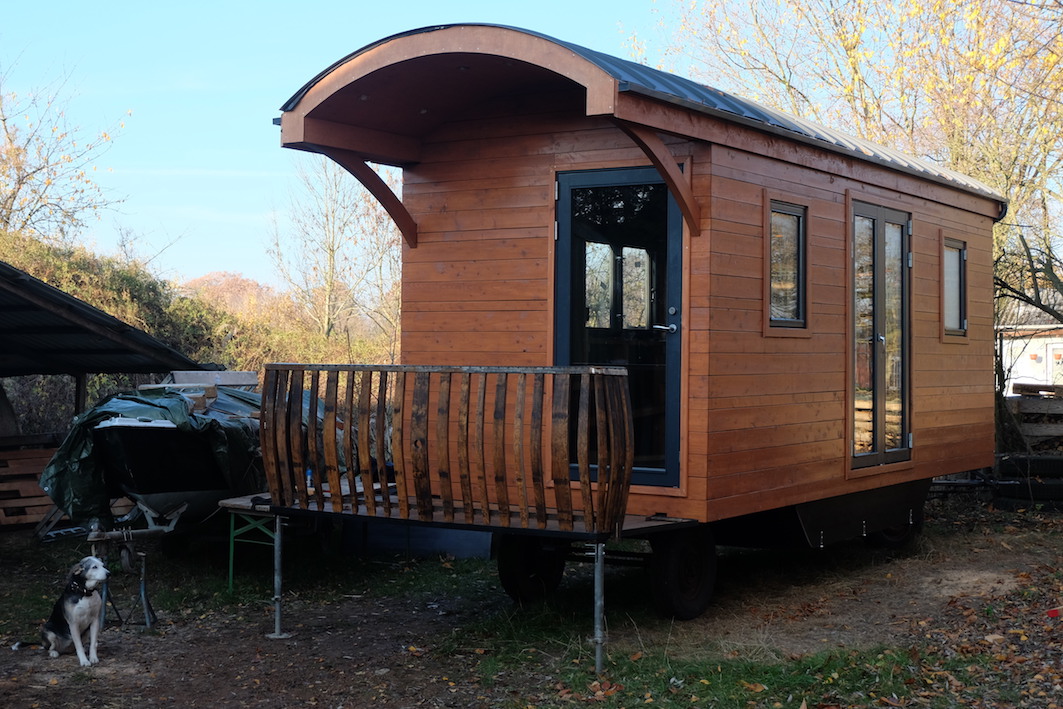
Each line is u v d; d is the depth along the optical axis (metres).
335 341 22.12
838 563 9.36
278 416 7.15
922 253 9.82
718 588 8.32
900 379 9.49
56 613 6.53
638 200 7.25
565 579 8.70
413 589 8.47
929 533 10.62
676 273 7.04
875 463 8.98
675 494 7.00
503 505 6.30
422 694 5.76
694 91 7.17
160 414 8.90
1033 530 10.79
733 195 7.15
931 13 18.94
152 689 5.88
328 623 7.41
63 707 5.54
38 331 10.73
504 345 7.77
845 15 20.58
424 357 8.16
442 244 8.09
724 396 7.06
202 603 8.01
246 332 19.70
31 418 14.44
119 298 16.98
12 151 19.19
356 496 6.93
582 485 5.99
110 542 8.90
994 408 11.69
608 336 7.34
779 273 7.73
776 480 7.62
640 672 5.93
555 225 7.54
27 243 16.81
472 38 6.51
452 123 8.05
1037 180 16.31
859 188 8.75
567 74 6.18
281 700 5.69
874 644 6.45
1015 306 17.05
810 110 21.45
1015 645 6.16
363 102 7.38
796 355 7.87
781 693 5.51
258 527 8.26
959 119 17.16
